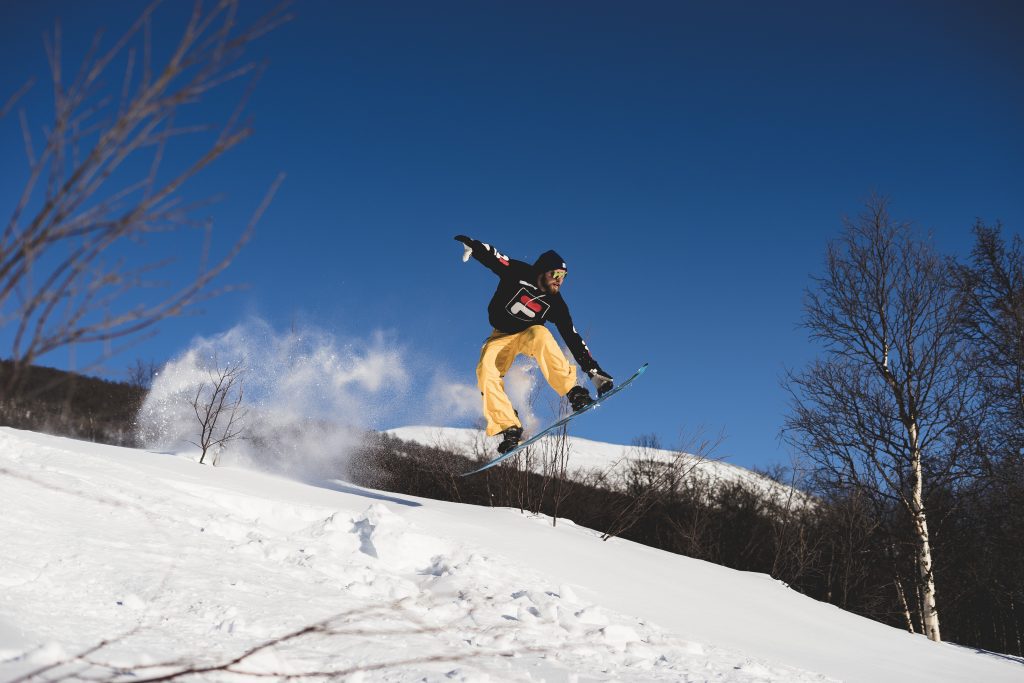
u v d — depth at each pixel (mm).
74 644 3072
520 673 4117
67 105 1501
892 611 21359
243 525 6469
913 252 17266
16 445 7617
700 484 23453
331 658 3660
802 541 21000
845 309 17531
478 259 6387
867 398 17297
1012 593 18844
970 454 16438
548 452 13062
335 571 5699
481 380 6809
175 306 1564
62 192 1481
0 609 3283
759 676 5473
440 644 4418
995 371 17172
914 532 16969
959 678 8031
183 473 8312
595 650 5211
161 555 4906
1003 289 18422
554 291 6441
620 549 10219
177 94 1558
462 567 6727
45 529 4820
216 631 3729
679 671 5148
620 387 6512
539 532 9641
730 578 10391
